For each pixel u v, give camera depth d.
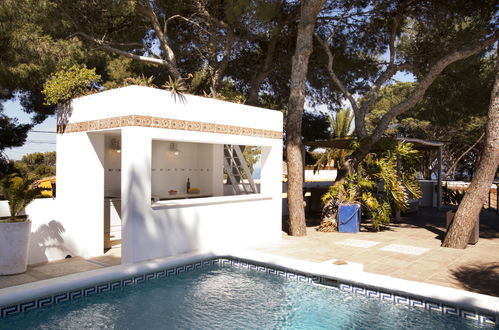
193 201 7.33
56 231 7.05
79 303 5.24
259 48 14.31
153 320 4.75
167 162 10.12
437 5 12.15
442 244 8.26
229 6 11.00
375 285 5.46
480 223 11.91
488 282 5.68
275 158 9.22
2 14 8.14
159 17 12.82
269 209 9.04
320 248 8.04
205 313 4.98
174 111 6.93
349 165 11.15
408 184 10.95
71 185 7.43
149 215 6.59
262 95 16.78
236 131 8.16
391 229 10.71
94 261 6.91
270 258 6.66
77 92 7.59
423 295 5.05
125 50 13.50
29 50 8.69
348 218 10.05
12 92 11.34
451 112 17.03
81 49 10.59
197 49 13.84
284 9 12.60
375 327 4.57
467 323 4.64
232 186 12.06
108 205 8.03
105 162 8.63
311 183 16.12
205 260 7.04
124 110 6.41
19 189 6.08
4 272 5.95
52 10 9.38
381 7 12.71
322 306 5.24
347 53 14.54
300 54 9.57
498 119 7.79
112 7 10.17
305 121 19.14
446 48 12.59
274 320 4.79
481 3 11.28
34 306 4.86
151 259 6.58
